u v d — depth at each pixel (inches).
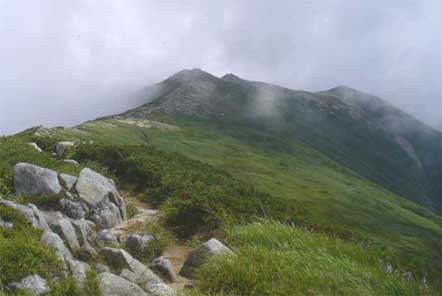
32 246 354.0
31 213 446.3
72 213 594.9
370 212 5029.5
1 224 404.8
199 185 898.7
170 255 558.3
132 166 1037.2
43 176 621.0
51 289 325.1
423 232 4926.2
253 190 930.7
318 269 393.7
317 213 4254.4
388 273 386.9
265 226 527.5
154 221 687.7
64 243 447.5
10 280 320.2
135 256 521.3
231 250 477.4
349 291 358.6
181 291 395.2
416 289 367.6
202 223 644.7
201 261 462.0
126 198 903.1
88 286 352.5
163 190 893.8
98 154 1119.6
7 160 764.0
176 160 1220.5
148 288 391.2
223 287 391.9
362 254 435.5
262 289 375.6
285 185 5260.8
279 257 420.5
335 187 6043.3
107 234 530.6
